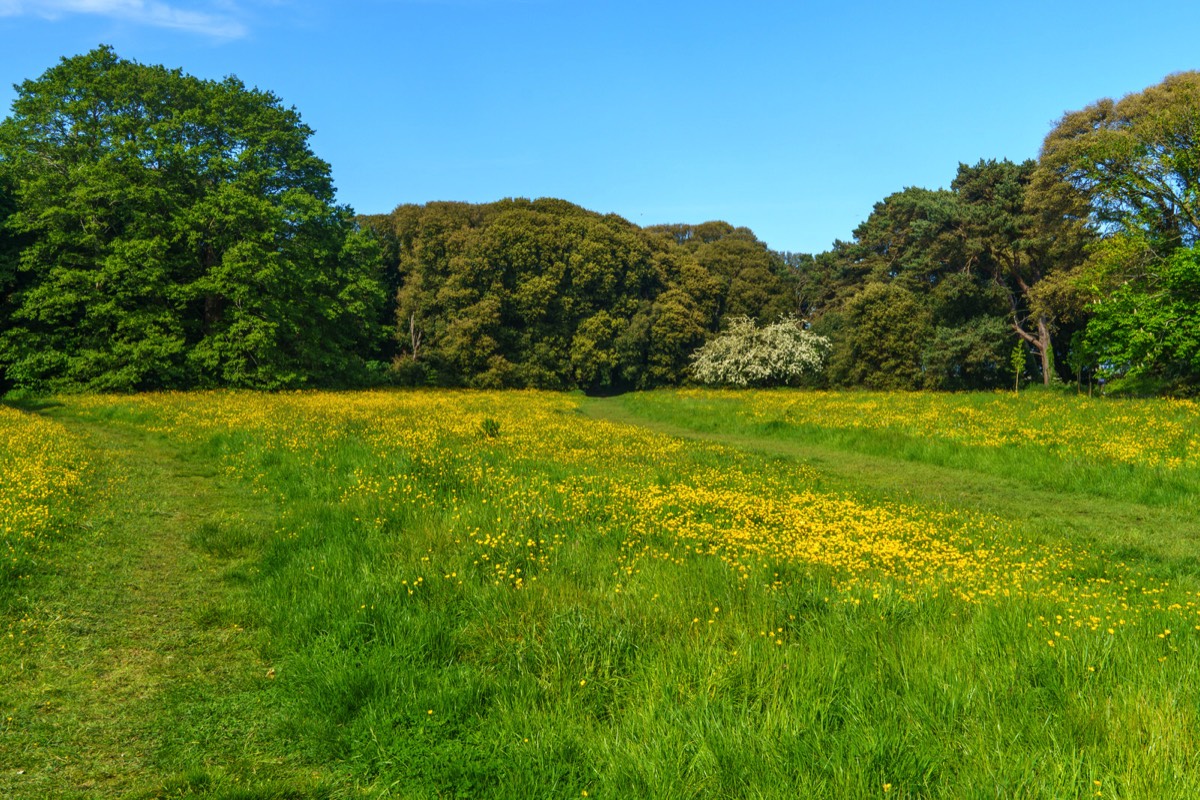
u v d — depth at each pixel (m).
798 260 84.06
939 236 48.88
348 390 38.53
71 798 3.98
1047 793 3.43
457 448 15.55
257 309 35.22
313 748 4.58
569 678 5.19
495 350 59.25
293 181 40.66
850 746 3.88
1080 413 21.98
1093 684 4.58
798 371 55.31
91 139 34.88
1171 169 31.38
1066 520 11.26
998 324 46.66
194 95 36.88
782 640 5.49
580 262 62.66
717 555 7.96
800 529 9.50
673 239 81.31
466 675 5.33
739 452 18.27
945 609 6.34
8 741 4.54
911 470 16.05
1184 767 3.58
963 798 3.46
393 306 61.12
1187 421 19.28
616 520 9.41
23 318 33.56
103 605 6.87
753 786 3.67
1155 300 28.14
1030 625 5.58
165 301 34.84
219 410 22.59
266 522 10.05
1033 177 40.00
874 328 51.59
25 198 33.09
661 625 5.95
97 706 5.05
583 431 20.81
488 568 7.40
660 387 63.19
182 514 10.45
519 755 4.22
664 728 4.29
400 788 4.13
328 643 5.88
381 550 8.06
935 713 4.31
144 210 33.97
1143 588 7.50
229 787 4.09
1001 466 15.49
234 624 6.60
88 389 31.03
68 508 9.84
